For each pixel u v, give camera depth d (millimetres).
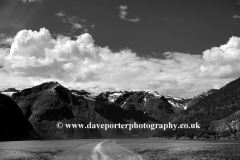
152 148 159375
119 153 114438
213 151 130125
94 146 169000
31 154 120125
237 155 109875
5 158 105688
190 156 109188
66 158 95938
